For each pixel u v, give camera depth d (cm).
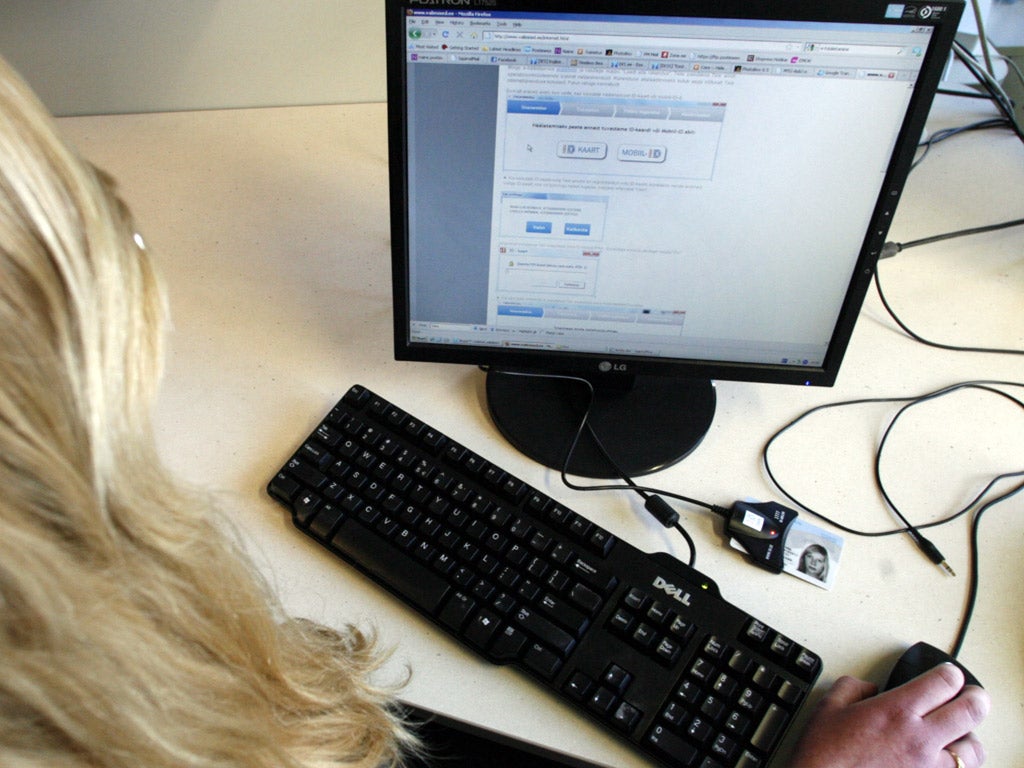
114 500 40
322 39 110
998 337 91
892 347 90
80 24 105
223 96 114
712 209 70
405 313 77
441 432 79
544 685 63
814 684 64
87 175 38
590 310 76
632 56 63
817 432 82
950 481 78
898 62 62
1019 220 101
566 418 82
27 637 35
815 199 69
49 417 35
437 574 68
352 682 61
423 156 69
